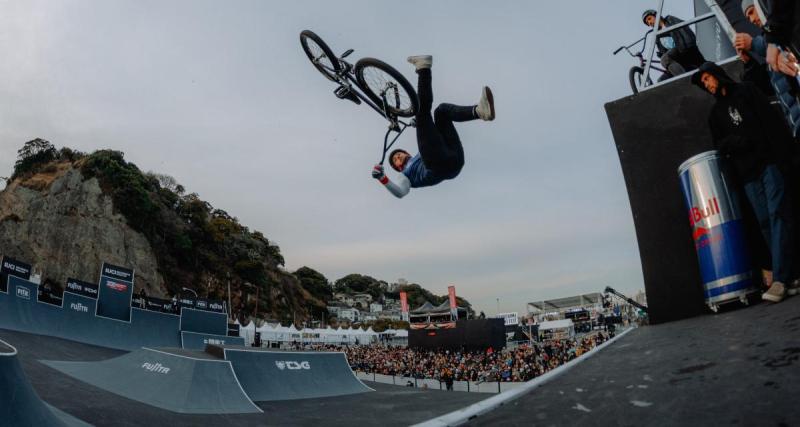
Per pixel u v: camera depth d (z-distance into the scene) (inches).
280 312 3708.2
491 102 160.2
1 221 2637.8
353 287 7623.0
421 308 2353.6
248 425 487.8
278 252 4473.4
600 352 115.5
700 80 144.2
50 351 776.3
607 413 65.3
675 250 168.6
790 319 89.9
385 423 537.6
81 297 1054.4
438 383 1029.8
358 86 179.8
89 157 2847.0
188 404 528.1
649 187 178.2
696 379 69.9
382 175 183.8
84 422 380.5
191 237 3223.4
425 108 157.4
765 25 123.3
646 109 184.1
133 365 634.2
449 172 173.3
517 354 1087.6
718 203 141.6
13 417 276.4
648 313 170.6
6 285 908.0
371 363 1425.9
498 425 68.6
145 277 2613.2
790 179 120.6
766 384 59.4
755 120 128.8
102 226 2588.6
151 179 3277.6
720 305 139.6
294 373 804.6
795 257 117.2
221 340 1354.6
